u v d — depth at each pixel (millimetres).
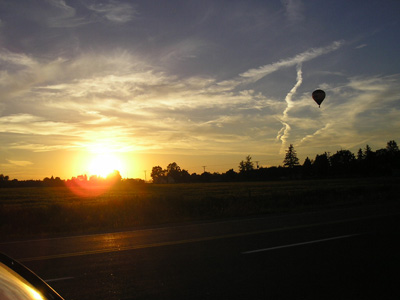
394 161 122562
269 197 32406
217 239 11734
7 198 52406
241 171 147000
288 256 8953
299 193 35812
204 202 26828
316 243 10477
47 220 20141
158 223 18266
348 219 15883
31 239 13602
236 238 11797
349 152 136375
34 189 89625
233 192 53906
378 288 6453
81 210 22062
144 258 9086
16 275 2438
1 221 19547
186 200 26844
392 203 25344
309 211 21469
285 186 68375
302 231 12797
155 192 59781
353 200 30047
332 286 6590
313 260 8500
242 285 6711
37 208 22625
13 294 2123
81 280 7184
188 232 13812
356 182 77125
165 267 8109
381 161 122625
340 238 11156
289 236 11820
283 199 31250
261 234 12461
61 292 6453
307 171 133500
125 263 8578
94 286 6777
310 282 6832
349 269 7680
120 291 6473
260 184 84438
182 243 11172
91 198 50188
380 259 8492
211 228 14828
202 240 11625
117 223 18344
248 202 27031
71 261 8938
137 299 6047
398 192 36938
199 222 17750
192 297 6102
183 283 6883
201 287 6625
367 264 8070
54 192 71750
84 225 18328
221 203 26750
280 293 6250
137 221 19016
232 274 7445
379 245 10023
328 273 7414
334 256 8852
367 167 121875
